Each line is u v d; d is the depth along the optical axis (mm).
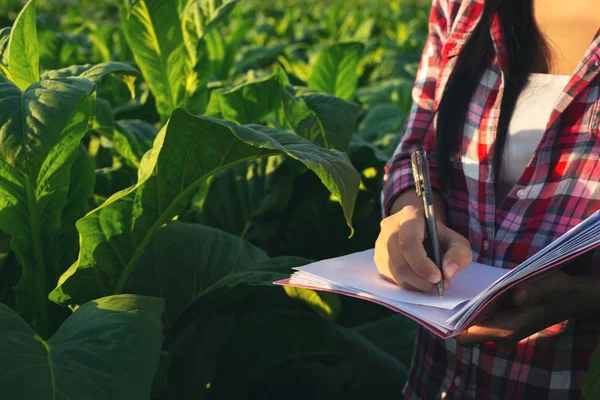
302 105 2053
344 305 2254
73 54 3791
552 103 1241
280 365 1874
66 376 1074
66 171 1406
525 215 1265
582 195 1210
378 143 2875
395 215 1260
